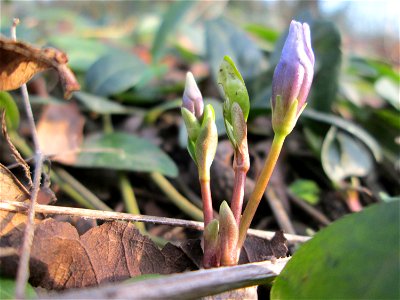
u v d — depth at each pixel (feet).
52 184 0.30
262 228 0.30
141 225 0.27
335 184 0.36
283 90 0.17
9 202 0.17
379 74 0.57
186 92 0.19
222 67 0.18
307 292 0.15
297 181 0.36
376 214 0.15
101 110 0.39
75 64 0.51
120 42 0.80
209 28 0.45
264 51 0.53
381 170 0.43
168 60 0.72
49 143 0.32
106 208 0.29
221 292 0.15
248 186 0.29
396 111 0.48
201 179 0.18
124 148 0.33
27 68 0.18
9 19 0.72
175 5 0.54
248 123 0.40
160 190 0.33
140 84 0.47
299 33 0.17
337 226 0.15
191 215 0.30
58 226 0.16
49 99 0.38
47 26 0.95
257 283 0.16
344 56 0.39
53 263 0.16
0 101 0.26
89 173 0.33
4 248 0.15
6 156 0.33
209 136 0.17
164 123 0.43
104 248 0.18
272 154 0.18
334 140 0.38
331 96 0.39
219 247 0.17
